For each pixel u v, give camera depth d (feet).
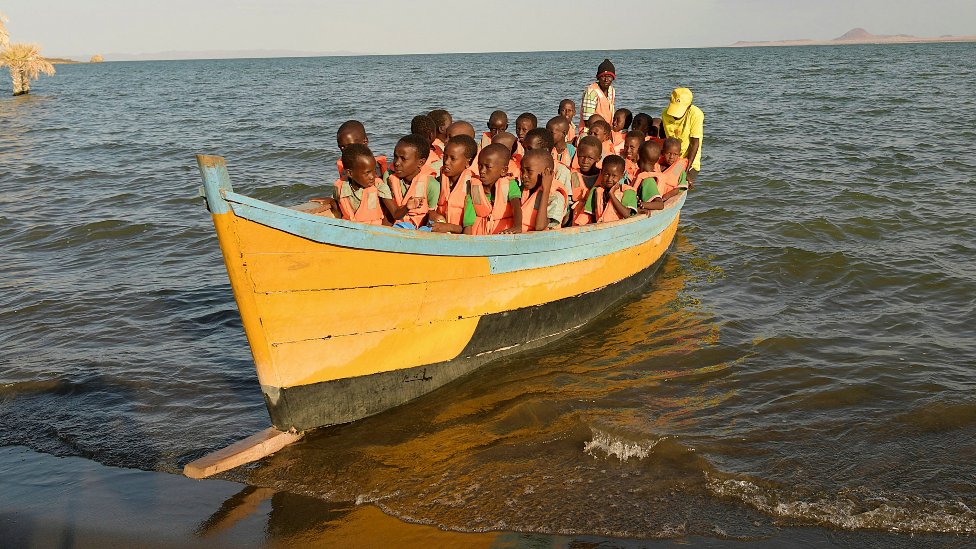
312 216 14.65
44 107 119.14
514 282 19.77
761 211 37.37
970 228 32.55
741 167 48.78
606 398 18.57
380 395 17.90
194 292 27.02
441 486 14.94
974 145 54.08
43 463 16.20
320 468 15.70
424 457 16.05
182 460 16.21
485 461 15.79
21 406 18.69
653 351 21.45
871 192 40.01
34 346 22.26
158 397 19.10
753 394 18.66
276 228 14.32
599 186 23.93
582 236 21.20
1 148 66.03
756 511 13.89
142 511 14.42
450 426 17.39
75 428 17.61
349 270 15.75
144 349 22.07
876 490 14.46
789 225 34.17
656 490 14.60
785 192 41.22
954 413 17.26
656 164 27.84
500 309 19.85
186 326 23.86
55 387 19.62
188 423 17.80
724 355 21.07
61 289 27.27
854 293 25.79
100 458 16.35
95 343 22.48
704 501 14.24
